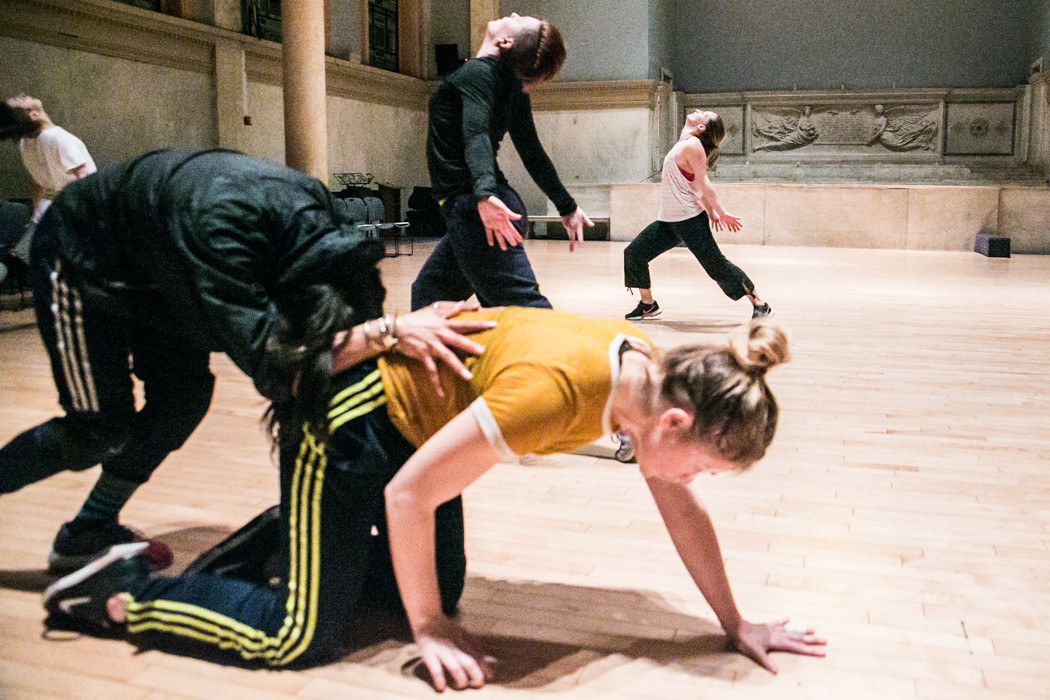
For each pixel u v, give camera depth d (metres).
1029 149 15.83
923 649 1.89
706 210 6.11
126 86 10.07
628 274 6.41
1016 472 3.08
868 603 2.10
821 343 5.51
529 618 2.02
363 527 1.74
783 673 1.79
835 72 17.05
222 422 3.69
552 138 15.62
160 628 1.78
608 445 3.26
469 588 2.17
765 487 2.92
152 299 1.88
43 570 2.17
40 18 8.88
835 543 2.46
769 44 17.27
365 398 1.67
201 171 1.76
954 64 16.53
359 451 1.67
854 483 2.97
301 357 1.63
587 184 15.47
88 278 1.83
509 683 1.74
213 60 11.29
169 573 2.18
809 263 10.77
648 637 1.94
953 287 8.38
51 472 2.02
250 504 2.73
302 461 1.69
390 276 8.95
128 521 2.57
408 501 1.56
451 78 3.13
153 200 1.74
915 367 4.83
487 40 3.18
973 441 3.46
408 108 16.02
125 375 1.96
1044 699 1.71
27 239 5.25
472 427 1.53
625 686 1.74
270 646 1.72
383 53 15.66
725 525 2.59
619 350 1.58
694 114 6.05
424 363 1.63
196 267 1.69
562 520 2.62
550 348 1.55
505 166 15.80
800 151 16.94
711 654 1.86
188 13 10.88
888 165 16.31
